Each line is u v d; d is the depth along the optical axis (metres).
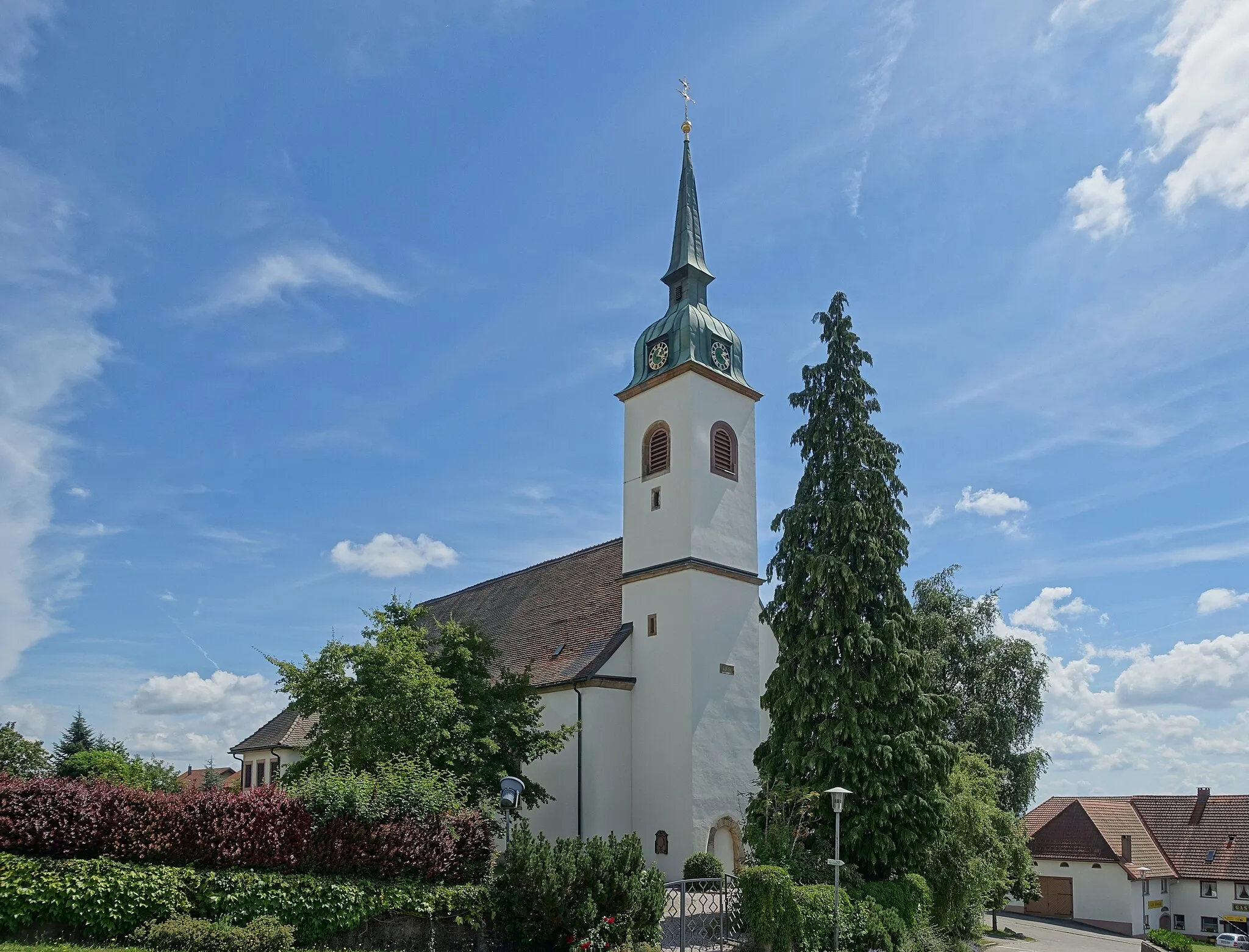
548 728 32.81
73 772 38.56
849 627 25.48
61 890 14.16
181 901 14.97
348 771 20.48
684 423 33.72
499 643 40.06
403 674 23.09
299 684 23.28
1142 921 53.47
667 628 32.09
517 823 25.64
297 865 16.28
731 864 30.67
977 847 26.66
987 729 39.38
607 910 17.72
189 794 16.19
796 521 27.02
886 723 24.48
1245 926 56.47
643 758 31.58
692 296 36.56
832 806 22.45
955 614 42.34
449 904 17.28
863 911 21.66
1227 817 61.66
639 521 34.44
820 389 28.22
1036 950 35.31
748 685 32.69
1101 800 61.09
